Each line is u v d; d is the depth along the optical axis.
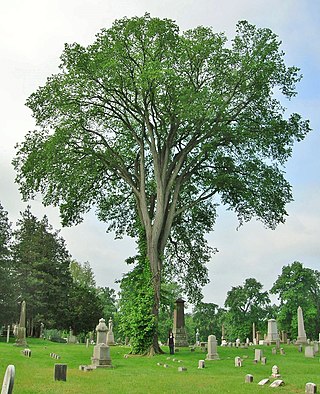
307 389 15.41
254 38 37.19
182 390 15.78
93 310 69.50
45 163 35.31
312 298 86.62
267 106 38.47
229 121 37.06
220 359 29.67
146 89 33.59
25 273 65.56
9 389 8.81
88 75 34.94
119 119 39.19
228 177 38.62
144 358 30.12
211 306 108.50
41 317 63.34
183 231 46.47
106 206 45.09
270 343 49.31
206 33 36.78
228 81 36.38
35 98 36.59
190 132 37.06
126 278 35.69
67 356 29.20
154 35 34.41
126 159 41.81
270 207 40.31
